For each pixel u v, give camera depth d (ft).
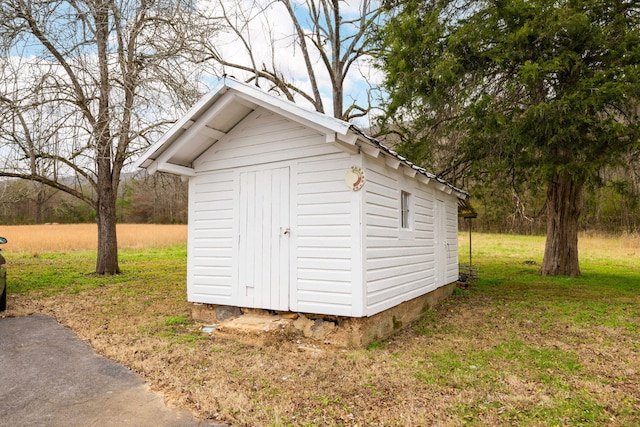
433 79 36.29
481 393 13.39
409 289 23.79
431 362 16.62
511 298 32.01
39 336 20.40
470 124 36.22
